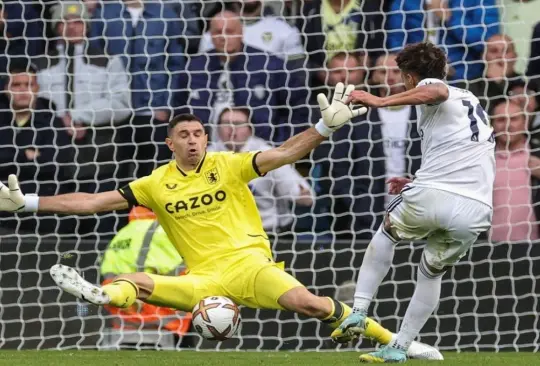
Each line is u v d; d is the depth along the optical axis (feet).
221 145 90.33
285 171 89.56
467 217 59.67
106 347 81.30
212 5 94.68
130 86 93.35
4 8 94.58
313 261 83.05
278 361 66.95
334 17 92.84
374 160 89.45
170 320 80.53
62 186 92.58
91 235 90.58
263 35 92.68
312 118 91.97
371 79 91.81
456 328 82.99
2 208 64.64
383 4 93.20
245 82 92.43
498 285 82.89
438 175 59.88
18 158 92.48
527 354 77.30
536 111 90.84
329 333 82.84
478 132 60.34
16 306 81.97
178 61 93.45
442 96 58.54
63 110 92.94
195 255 65.62
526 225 89.04
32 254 82.43
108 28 93.56
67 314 81.92
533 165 88.89
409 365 62.18
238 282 63.98
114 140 92.84
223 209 65.36
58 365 63.52
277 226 89.81
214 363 64.85
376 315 83.15
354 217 87.04
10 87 91.97
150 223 79.92
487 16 92.68
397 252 83.35
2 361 66.28
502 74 90.43
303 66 92.48
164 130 91.91
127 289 61.05
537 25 92.48
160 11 93.61
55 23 95.04
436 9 90.48
